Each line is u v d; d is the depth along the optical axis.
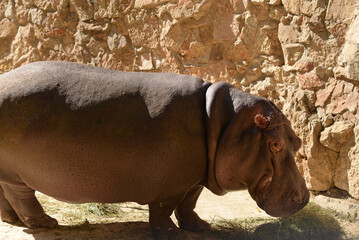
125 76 6.70
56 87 6.45
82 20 13.16
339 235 7.20
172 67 11.69
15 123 6.31
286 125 6.72
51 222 7.20
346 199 8.99
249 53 10.45
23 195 6.90
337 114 9.08
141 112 6.39
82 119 6.29
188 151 6.45
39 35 14.07
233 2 10.52
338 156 9.12
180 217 7.32
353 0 8.73
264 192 6.56
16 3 14.55
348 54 8.77
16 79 6.58
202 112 6.54
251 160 6.50
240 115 6.51
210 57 11.07
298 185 6.61
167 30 11.56
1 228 7.09
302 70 9.52
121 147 6.28
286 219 7.34
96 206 8.11
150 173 6.38
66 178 6.39
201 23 11.04
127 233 7.09
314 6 9.24
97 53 13.04
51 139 6.27
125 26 12.41
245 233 7.22
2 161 6.50
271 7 9.99
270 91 10.18
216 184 6.71
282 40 9.84
